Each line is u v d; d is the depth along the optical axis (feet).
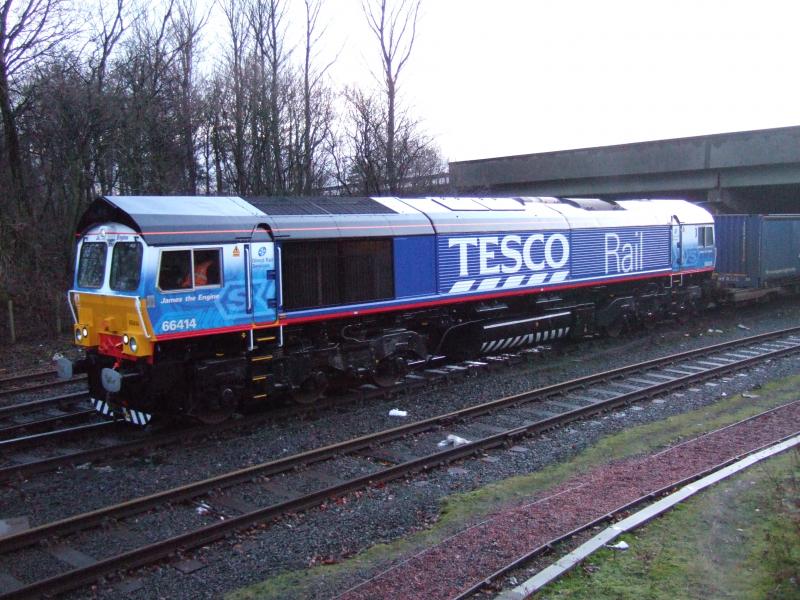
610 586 16.87
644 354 51.75
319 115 86.53
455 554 19.34
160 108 71.77
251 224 33.12
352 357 37.70
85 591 18.22
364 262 38.11
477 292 44.21
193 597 18.01
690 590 16.55
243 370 32.89
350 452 29.35
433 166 116.16
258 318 33.40
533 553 18.84
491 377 43.91
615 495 23.36
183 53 77.87
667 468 26.03
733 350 52.29
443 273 42.09
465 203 45.96
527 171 112.98
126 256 30.78
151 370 30.22
